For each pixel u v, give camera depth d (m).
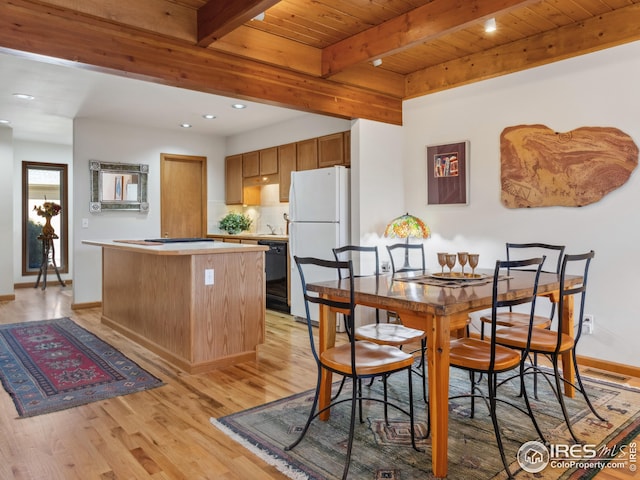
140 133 6.14
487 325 3.91
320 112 3.91
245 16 2.69
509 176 3.75
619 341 3.21
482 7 2.73
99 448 2.19
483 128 3.92
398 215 4.50
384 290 2.27
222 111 5.36
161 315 3.67
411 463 2.05
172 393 2.89
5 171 6.32
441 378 1.94
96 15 2.68
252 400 2.78
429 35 3.02
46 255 7.38
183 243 4.26
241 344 3.51
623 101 3.15
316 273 4.67
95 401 2.76
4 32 2.45
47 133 6.85
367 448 2.19
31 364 3.47
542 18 3.26
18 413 2.59
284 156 5.86
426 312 1.91
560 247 3.14
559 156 3.46
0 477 1.94
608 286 3.24
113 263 4.60
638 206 3.10
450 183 4.15
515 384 3.06
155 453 2.14
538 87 3.58
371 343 2.46
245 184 6.57
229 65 3.31
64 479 1.92
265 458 2.09
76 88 4.41
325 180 4.57
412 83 4.40
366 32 3.42
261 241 5.70
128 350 3.86
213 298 3.35
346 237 4.54
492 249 3.89
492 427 2.41
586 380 3.08
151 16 2.88
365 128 4.21
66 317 5.21
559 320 2.35
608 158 3.22
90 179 5.75
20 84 4.28
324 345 2.47
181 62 3.07
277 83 3.57
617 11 3.13
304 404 2.71
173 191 6.52
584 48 3.28
